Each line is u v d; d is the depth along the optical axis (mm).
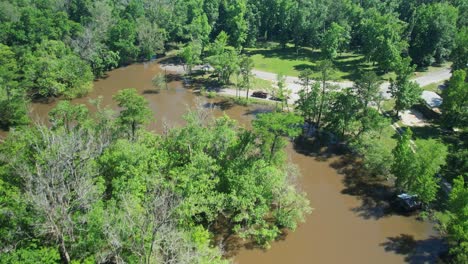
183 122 97875
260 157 64750
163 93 115125
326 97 91250
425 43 122562
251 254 58906
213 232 61750
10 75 96312
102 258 41562
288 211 61594
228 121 69875
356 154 84812
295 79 121438
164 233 42562
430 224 65000
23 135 61281
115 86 119750
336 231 64000
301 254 59406
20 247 42719
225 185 59844
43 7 141250
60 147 51406
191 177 55312
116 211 46375
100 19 134500
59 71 107562
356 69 127375
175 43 154750
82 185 47812
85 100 110062
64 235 44562
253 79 117938
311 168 80562
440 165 67188
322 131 93875
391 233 63531
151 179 52531
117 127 70188
